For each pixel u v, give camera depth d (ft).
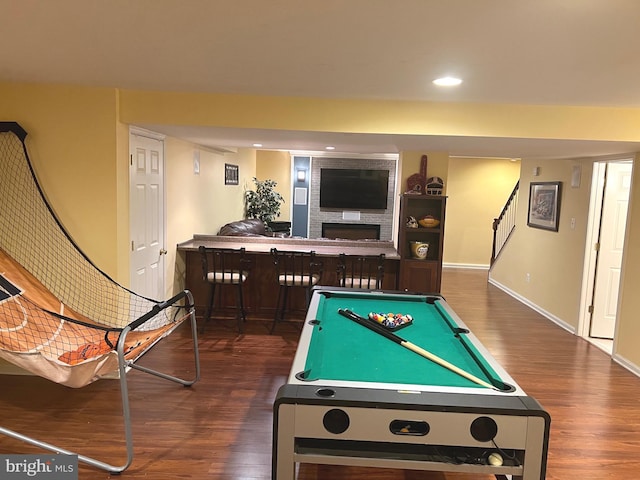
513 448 5.97
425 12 5.58
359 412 5.96
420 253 17.25
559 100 10.69
